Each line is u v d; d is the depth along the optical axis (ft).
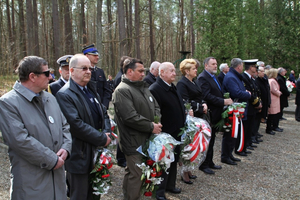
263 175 13.43
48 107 6.62
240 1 38.06
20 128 5.83
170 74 10.17
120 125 8.96
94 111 8.43
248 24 41.29
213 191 11.47
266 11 57.62
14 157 6.07
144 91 9.32
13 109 5.92
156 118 8.95
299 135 22.26
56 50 44.57
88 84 8.75
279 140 20.61
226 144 14.89
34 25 56.95
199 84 13.88
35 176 6.05
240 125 15.43
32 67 6.17
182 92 11.72
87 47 12.50
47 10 75.20
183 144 10.32
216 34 33.47
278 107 22.48
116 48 82.89
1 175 12.19
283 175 13.48
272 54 55.11
